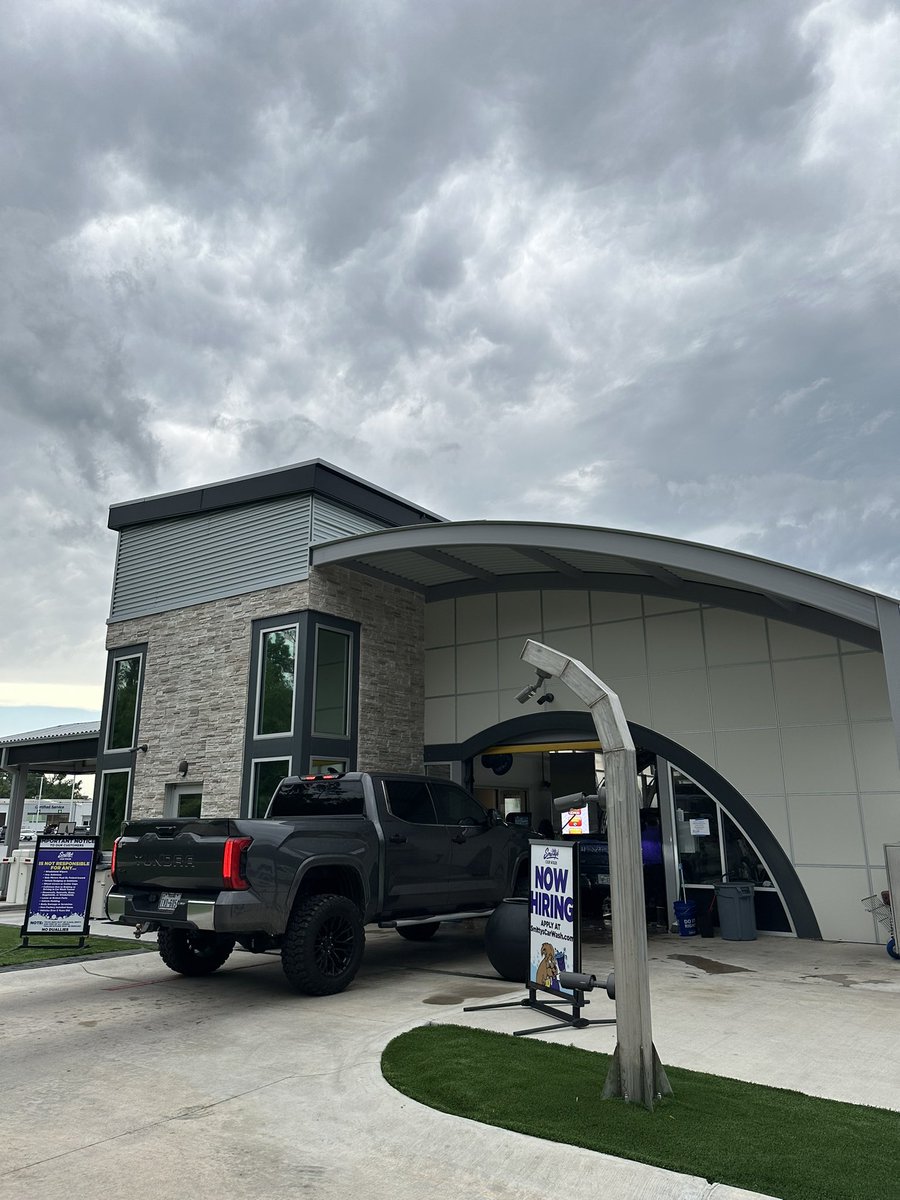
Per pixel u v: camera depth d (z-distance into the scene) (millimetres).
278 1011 7137
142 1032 6418
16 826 24328
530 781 19891
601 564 13195
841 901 11328
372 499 15812
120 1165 3799
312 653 13797
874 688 11539
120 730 16250
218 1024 6660
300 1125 4340
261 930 7359
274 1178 3648
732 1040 6078
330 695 14023
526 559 13789
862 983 8375
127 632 16641
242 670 14531
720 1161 3662
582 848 15711
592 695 5020
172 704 15422
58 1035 6344
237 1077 5215
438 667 15930
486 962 9703
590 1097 4570
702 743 12781
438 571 15133
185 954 8742
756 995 7773
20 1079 5195
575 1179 3564
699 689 12977
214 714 14688
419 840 9141
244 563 15078
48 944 10898
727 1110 4371
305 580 14070
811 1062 5488
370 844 8555
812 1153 3746
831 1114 4332
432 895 9188
